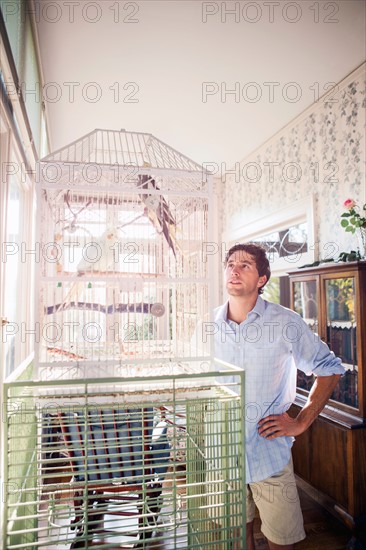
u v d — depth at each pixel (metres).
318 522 2.07
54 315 1.32
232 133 3.52
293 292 2.69
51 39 2.24
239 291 1.55
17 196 1.84
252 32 2.22
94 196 1.36
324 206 2.87
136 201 1.40
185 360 1.35
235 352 1.54
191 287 1.48
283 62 2.49
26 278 2.05
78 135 3.46
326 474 2.16
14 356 1.86
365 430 1.98
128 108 3.01
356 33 2.23
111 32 2.20
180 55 2.41
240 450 1.11
